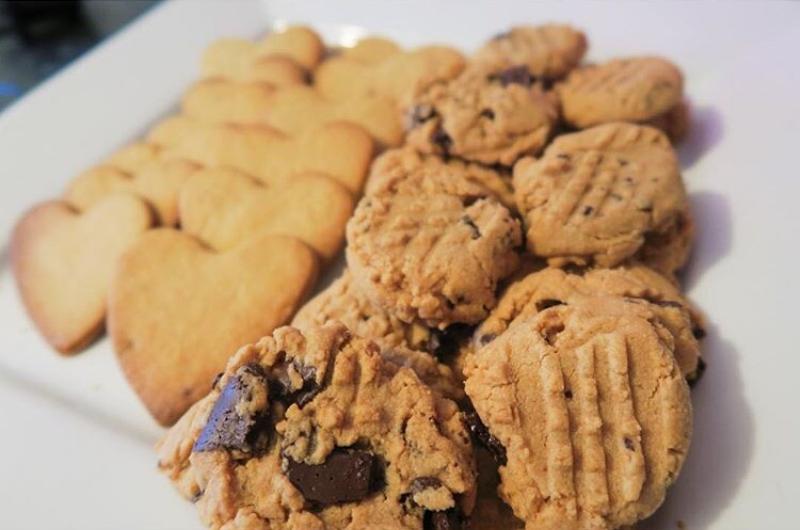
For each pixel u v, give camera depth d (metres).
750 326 0.26
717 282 0.27
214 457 0.22
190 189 0.32
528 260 0.27
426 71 0.35
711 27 0.33
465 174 0.29
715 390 0.25
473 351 0.26
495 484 0.23
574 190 0.27
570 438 0.21
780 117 0.29
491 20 0.38
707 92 0.32
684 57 0.34
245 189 0.32
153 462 0.26
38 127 0.37
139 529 0.25
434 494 0.21
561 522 0.21
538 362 0.22
